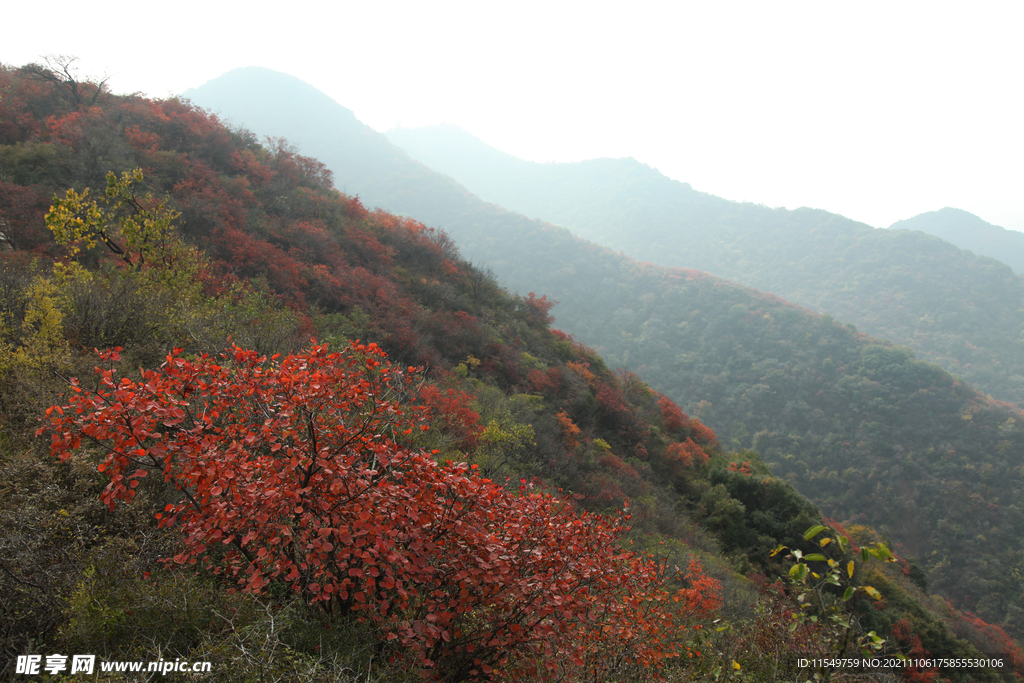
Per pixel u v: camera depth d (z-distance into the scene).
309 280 16.95
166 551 2.98
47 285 6.05
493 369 18.34
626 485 15.15
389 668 2.52
